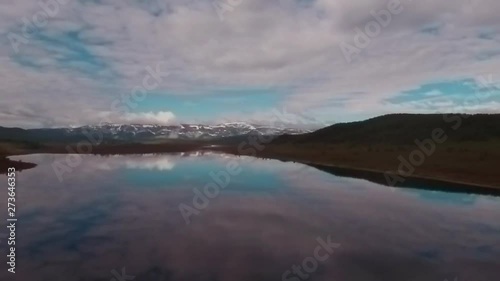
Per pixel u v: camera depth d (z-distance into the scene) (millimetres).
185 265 12812
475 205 22141
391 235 16453
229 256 13734
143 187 31000
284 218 19828
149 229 17625
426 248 14570
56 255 13844
